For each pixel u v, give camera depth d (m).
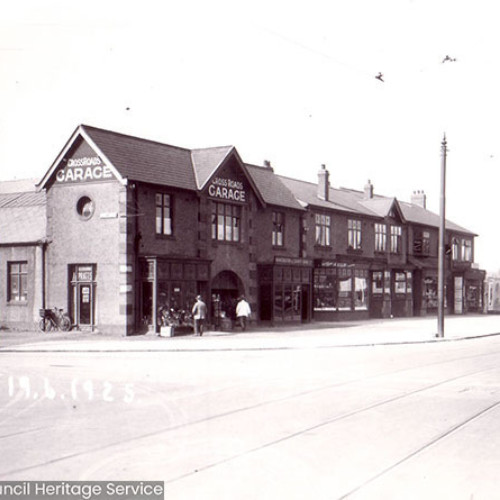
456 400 12.90
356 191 56.72
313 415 11.21
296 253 40.91
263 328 35.81
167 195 31.81
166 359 21.09
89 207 30.80
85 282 30.75
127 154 31.09
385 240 50.50
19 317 32.66
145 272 30.05
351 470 7.82
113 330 29.72
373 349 25.23
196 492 6.91
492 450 8.89
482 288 63.31
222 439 9.36
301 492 6.96
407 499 6.80
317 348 25.52
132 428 10.09
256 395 13.35
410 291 52.78
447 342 29.16
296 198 41.78
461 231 60.75
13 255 33.03
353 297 45.31
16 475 7.54
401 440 9.42
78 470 7.73
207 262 32.78
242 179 36.09
